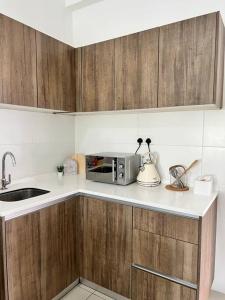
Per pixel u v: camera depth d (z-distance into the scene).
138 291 1.63
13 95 1.62
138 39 1.74
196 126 1.88
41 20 2.22
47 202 1.60
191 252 1.39
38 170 2.29
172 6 1.92
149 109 1.82
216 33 1.45
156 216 1.51
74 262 1.88
